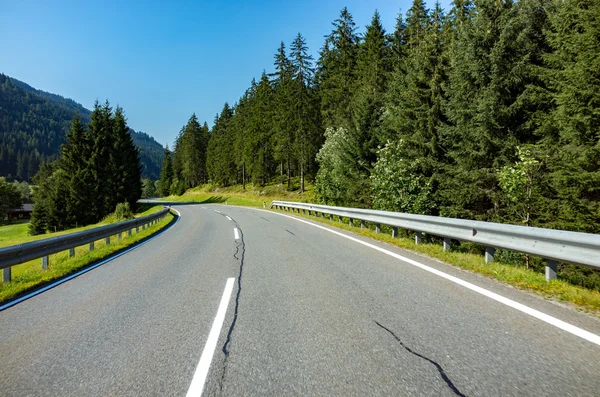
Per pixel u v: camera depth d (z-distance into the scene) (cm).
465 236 685
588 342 322
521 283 516
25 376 300
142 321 427
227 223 1828
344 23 3656
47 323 438
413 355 308
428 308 427
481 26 1579
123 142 4728
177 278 647
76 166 4475
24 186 12719
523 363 288
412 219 892
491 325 368
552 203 1302
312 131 4200
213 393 259
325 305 452
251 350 330
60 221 4438
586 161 1194
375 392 252
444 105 1791
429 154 1917
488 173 1510
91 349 351
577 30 1293
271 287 548
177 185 9775
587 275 1152
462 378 268
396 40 3159
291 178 5688
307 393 254
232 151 6981
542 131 1412
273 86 5488
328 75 4119
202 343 353
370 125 2445
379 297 477
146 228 1753
